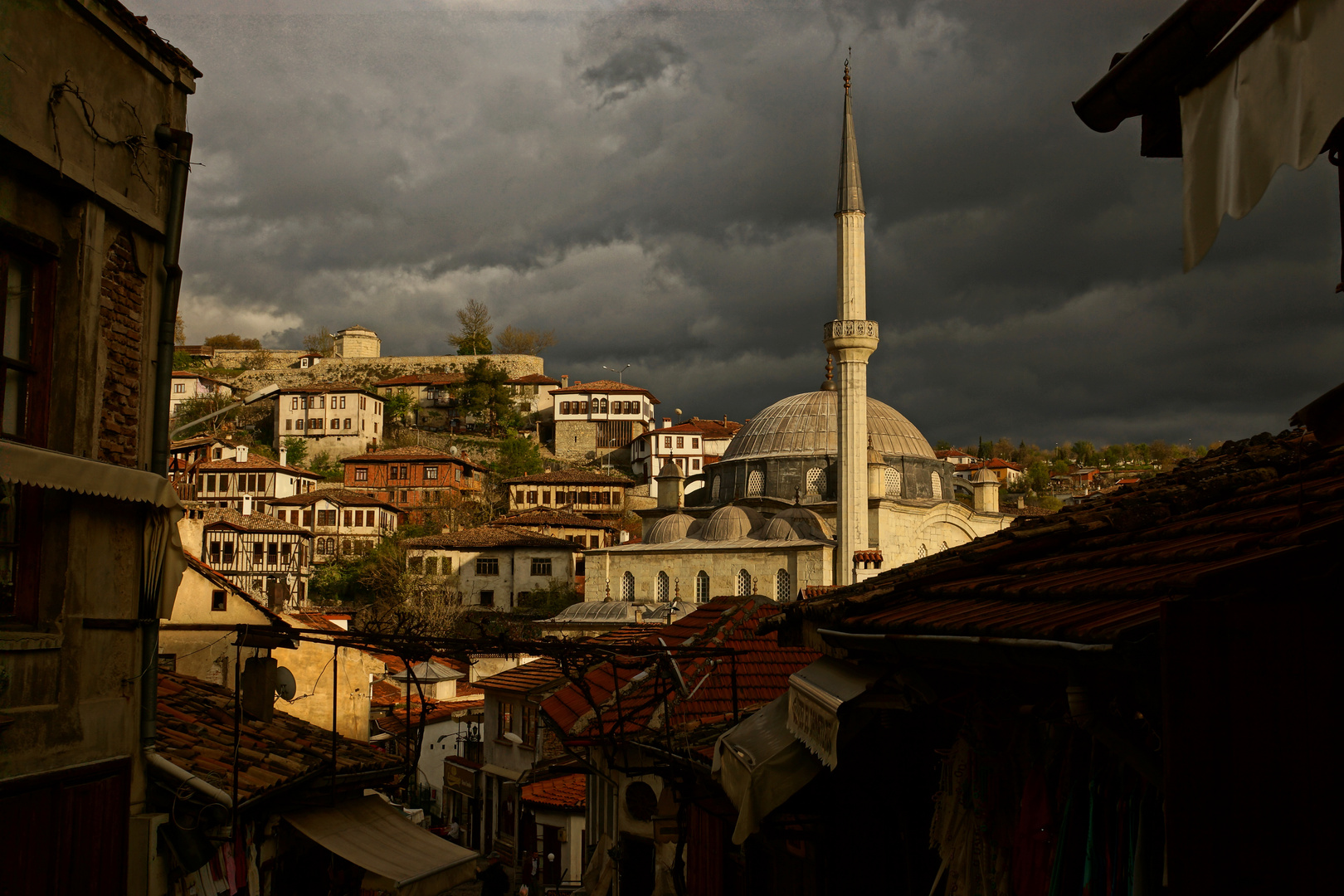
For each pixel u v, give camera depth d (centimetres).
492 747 3566
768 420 6862
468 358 14762
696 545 6078
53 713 943
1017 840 657
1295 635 423
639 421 13225
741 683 1606
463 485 11038
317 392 12494
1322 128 379
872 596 829
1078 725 503
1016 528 946
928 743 934
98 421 1022
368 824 1473
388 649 1212
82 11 995
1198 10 494
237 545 7356
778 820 1025
